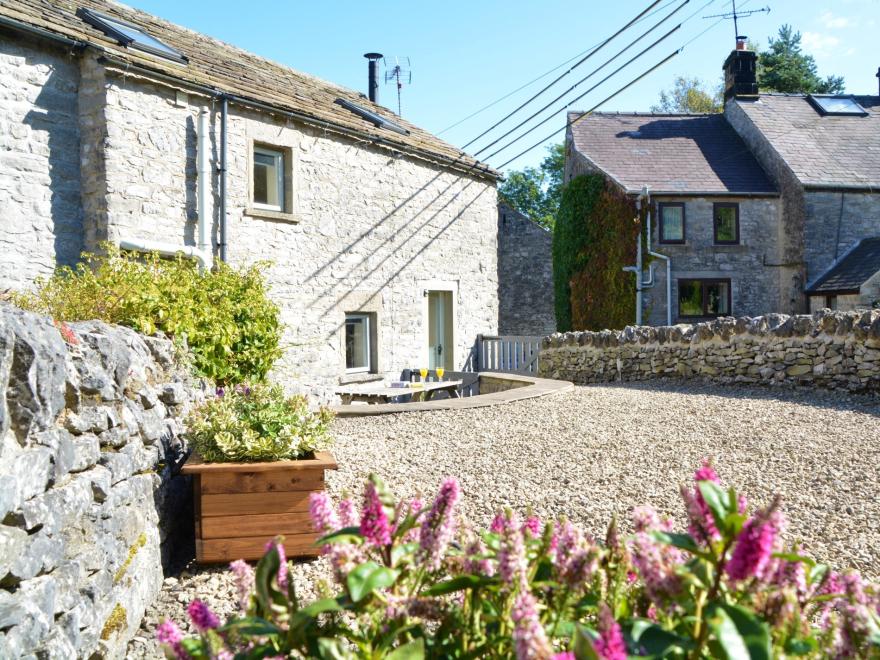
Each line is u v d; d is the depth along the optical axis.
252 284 7.41
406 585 1.77
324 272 11.14
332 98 13.02
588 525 4.11
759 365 9.61
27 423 2.20
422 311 13.30
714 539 1.46
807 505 4.46
